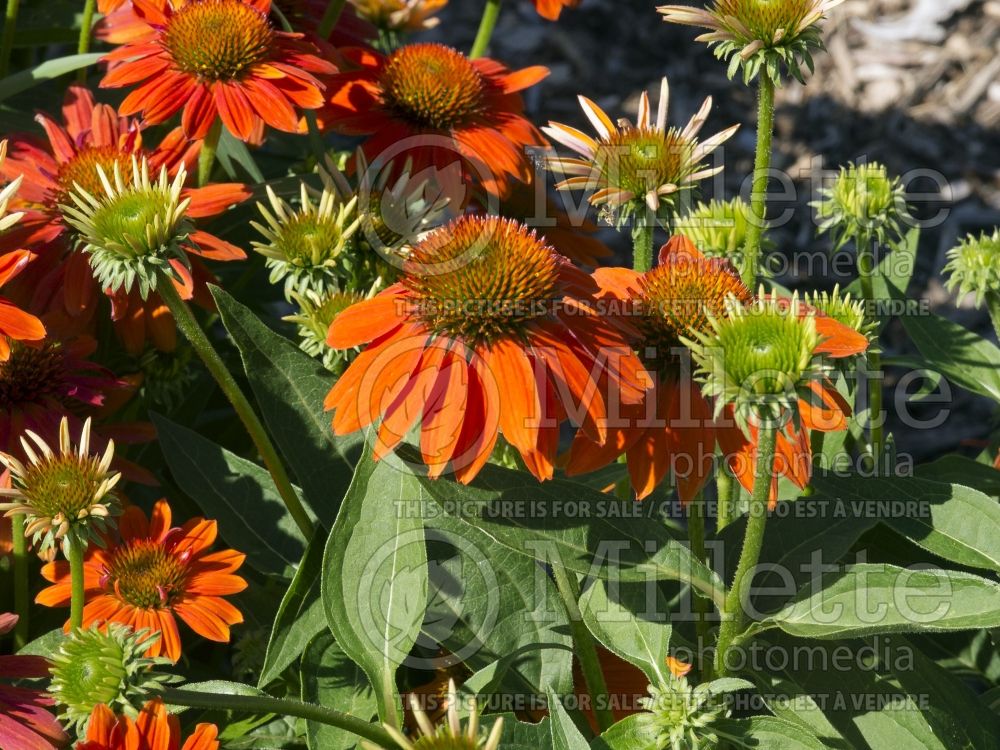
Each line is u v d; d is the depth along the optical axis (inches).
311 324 35.3
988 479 38.1
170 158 37.7
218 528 35.8
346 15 42.1
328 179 35.8
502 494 32.4
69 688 31.5
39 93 42.5
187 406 40.5
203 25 36.8
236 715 35.7
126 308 36.4
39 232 36.9
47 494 32.9
